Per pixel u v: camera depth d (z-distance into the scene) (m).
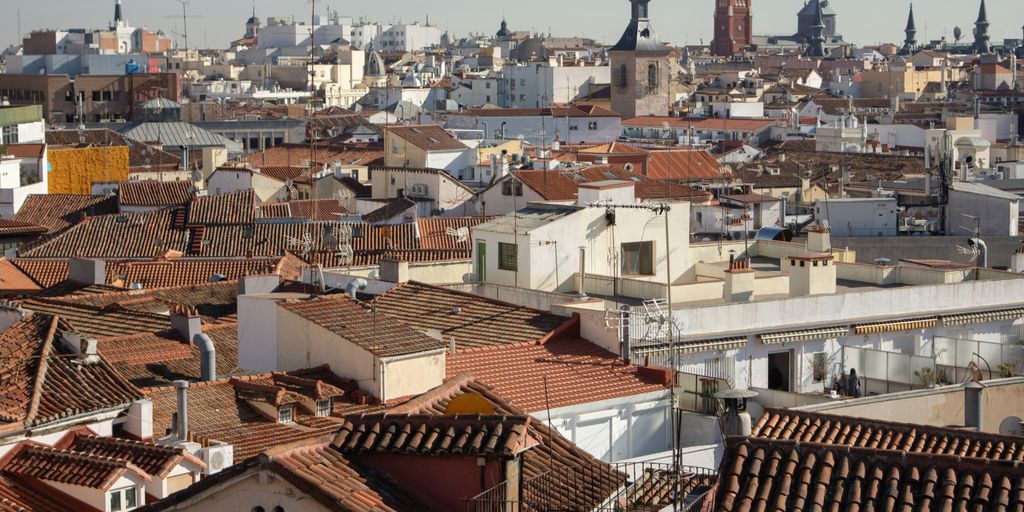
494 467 34.62
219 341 67.25
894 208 115.38
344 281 77.25
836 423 44.78
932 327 67.81
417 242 112.56
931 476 34.28
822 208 115.94
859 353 65.31
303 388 52.09
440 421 35.56
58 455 45.44
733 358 62.47
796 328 64.06
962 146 196.62
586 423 53.28
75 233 122.38
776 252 80.62
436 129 189.38
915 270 73.81
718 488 35.44
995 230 112.38
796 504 34.44
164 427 50.16
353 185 172.00
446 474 34.88
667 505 36.25
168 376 61.38
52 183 188.50
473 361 56.34
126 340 67.31
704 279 73.12
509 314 62.28
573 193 130.88
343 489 33.66
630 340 59.22
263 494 33.72
